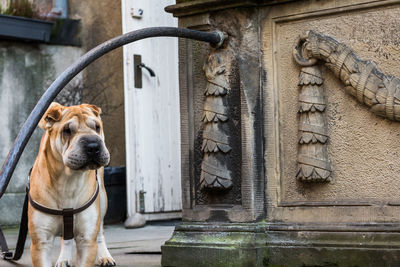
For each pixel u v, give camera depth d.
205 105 3.66
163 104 6.77
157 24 6.74
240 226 3.54
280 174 3.54
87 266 3.29
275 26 3.56
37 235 3.21
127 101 6.53
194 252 3.60
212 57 3.66
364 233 3.25
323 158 3.38
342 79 3.31
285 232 3.48
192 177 3.75
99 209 3.37
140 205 6.49
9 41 6.98
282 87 3.54
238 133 3.59
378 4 3.24
